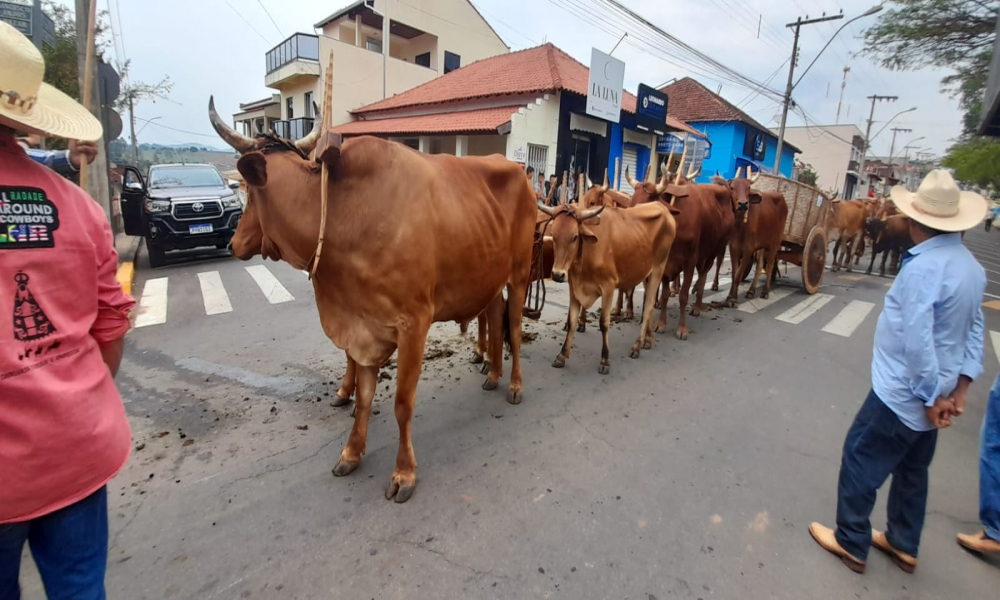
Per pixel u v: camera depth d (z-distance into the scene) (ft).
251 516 9.75
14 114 4.46
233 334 19.99
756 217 26.58
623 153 63.36
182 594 7.98
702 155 72.28
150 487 10.50
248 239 10.44
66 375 4.85
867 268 47.70
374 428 13.14
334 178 9.42
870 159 211.41
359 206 9.48
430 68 87.10
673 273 21.89
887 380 8.20
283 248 10.02
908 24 48.73
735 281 27.61
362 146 9.64
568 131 54.08
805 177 122.31
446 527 9.62
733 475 11.66
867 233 43.27
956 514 10.78
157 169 36.83
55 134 4.92
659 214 19.04
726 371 18.07
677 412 14.70
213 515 9.74
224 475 10.98
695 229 21.15
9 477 4.52
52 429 4.68
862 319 26.22
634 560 8.96
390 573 8.52
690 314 25.76
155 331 20.26
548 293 28.30
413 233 9.78
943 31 47.06
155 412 13.67
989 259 61.16
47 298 4.69
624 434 13.29
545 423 13.69
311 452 11.93
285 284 27.73
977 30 46.01
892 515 9.10
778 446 13.03
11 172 4.53
